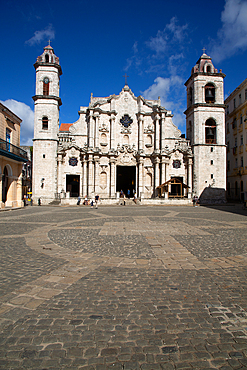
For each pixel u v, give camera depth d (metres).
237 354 3.66
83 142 49.00
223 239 11.55
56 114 46.94
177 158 48.94
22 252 9.15
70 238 11.69
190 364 3.45
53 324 4.37
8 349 3.71
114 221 17.97
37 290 5.77
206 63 49.34
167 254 8.91
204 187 47.09
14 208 30.59
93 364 3.42
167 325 4.38
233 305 5.13
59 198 44.69
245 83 48.19
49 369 3.32
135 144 49.59
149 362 3.48
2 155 28.64
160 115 49.41
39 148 45.50
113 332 4.15
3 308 4.91
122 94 50.12
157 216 21.75
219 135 48.03
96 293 5.65
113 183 47.59
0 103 29.17
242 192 49.53
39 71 46.78
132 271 7.14
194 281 6.42
